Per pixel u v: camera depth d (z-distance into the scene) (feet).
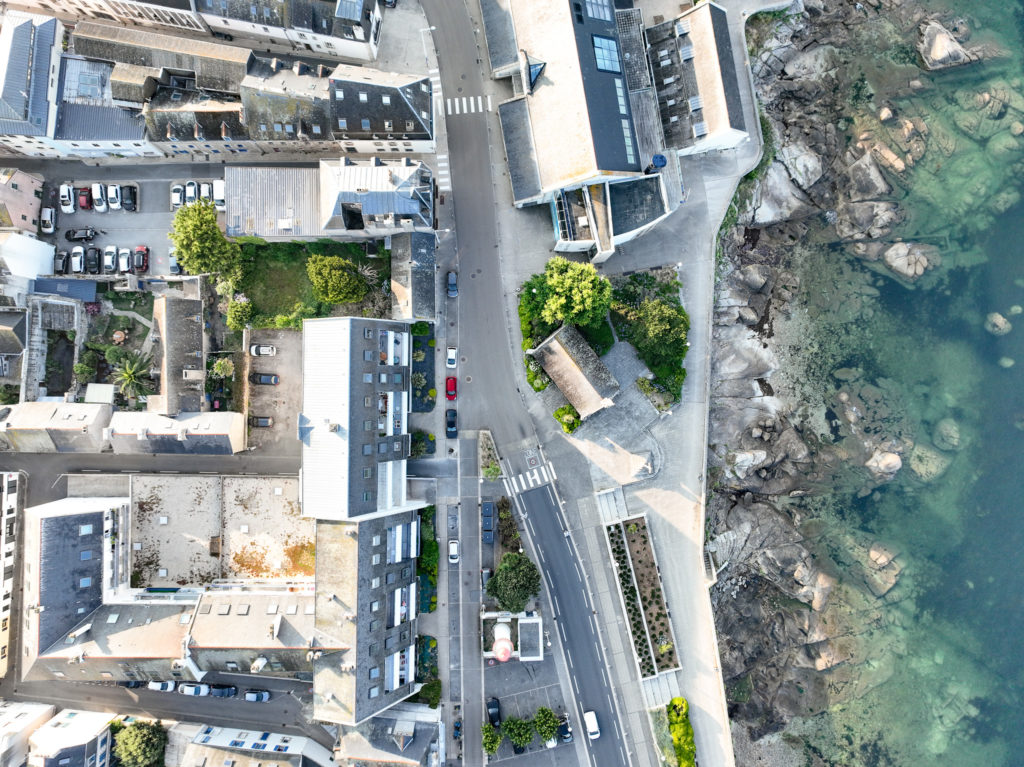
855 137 259.80
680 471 234.79
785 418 256.32
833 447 259.19
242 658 194.70
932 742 259.19
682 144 223.30
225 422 210.38
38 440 206.69
